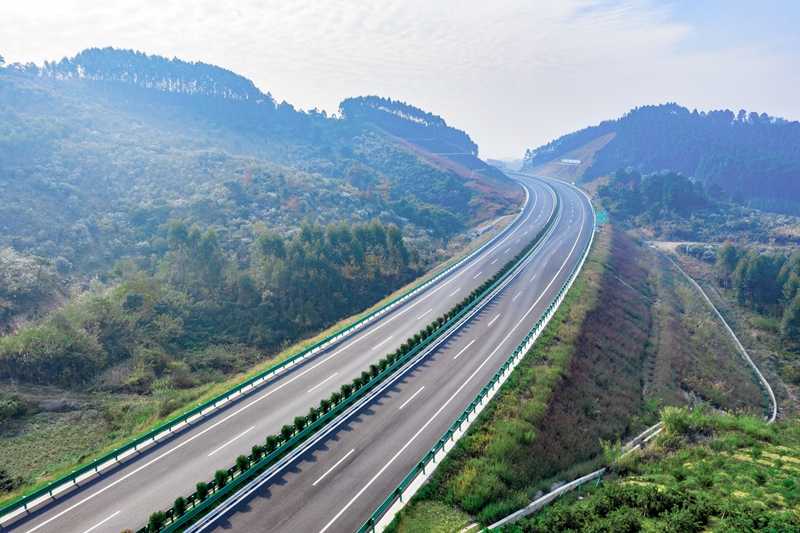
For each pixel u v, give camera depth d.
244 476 24.50
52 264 58.69
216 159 103.44
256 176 95.12
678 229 112.19
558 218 104.94
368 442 28.14
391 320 49.69
